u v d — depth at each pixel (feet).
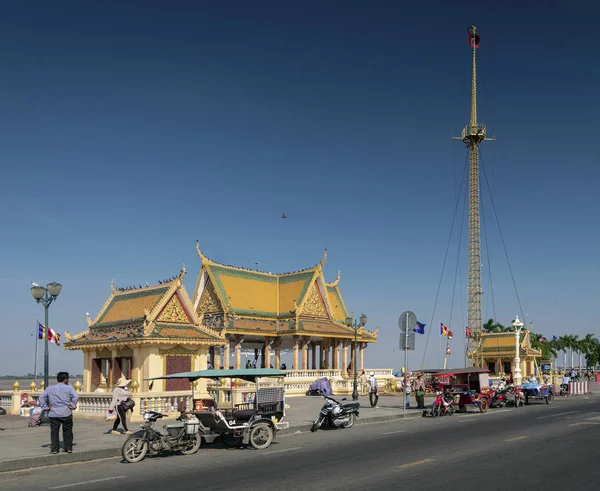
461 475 45.44
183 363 106.22
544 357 388.57
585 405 125.29
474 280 293.84
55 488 42.78
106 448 58.59
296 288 189.47
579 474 45.85
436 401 100.42
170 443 57.16
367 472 46.96
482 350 265.34
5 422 90.38
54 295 85.97
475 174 304.30
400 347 100.48
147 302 112.47
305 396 153.48
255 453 58.85
